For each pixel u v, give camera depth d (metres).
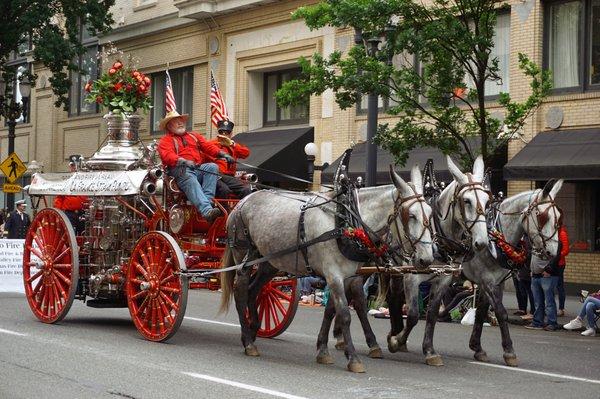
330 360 11.18
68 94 38.44
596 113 21.11
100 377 9.73
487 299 12.07
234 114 30.42
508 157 22.33
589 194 21.41
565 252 17.19
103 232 13.84
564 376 10.97
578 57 21.84
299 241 11.16
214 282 13.13
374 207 10.88
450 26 17.66
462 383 10.17
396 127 18.83
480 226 11.17
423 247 10.50
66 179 14.84
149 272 12.69
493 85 23.27
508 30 23.14
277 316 13.72
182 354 11.53
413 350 12.96
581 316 16.06
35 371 9.98
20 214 25.98
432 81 18.62
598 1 21.56
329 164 27.03
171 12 32.59
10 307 16.38
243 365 10.88
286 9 28.47
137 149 14.55
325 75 18.56
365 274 11.54
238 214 12.20
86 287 14.40
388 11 17.59
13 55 42.22
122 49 35.28
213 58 31.17
